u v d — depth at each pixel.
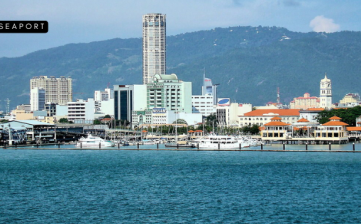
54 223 197.88
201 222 197.62
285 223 196.12
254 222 197.38
